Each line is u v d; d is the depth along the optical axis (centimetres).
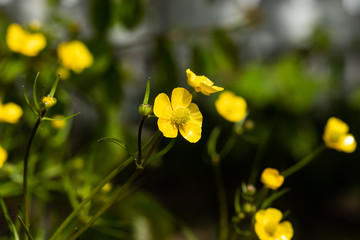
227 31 75
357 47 221
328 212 196
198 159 207
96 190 38
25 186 38
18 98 54
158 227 60
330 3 242
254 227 41
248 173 188
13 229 39
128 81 84
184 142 210
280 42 218
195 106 39
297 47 127
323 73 128
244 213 43
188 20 196
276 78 105
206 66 70
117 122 63
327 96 179
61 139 53
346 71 212
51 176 53
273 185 42
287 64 107
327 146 46
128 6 66
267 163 166
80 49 54
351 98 178
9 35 50
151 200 60
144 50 154
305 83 105
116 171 37
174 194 207
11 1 107
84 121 123
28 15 109
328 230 187
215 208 200
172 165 209
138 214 60
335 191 200
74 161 52
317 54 127
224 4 199
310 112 177
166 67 69
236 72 73
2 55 56
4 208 39
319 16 237
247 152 158
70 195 48
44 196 52
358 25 240
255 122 102
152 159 38
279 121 103
